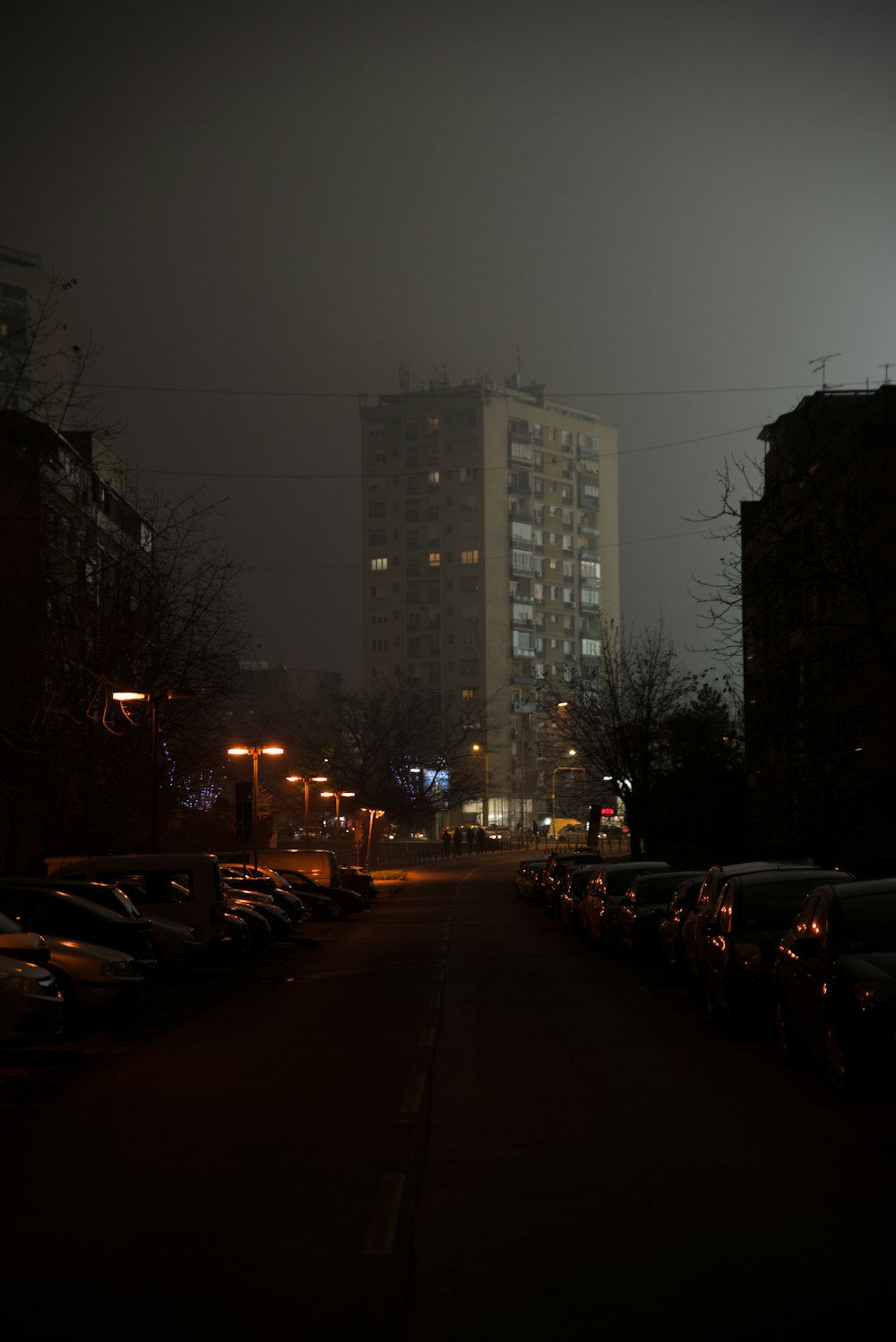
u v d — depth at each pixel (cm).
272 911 3434
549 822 15000
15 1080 1320
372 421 15562
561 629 15750
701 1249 666
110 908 2041
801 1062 1301
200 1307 586
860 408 3872
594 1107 1098
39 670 2673
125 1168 887
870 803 2625
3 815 3809
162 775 3928
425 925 4222
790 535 2734
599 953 2978
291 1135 999
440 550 15188
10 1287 620
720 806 5303
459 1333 547
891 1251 657
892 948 1174
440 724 10356
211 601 3922
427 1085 1227
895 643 3209
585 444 16188
